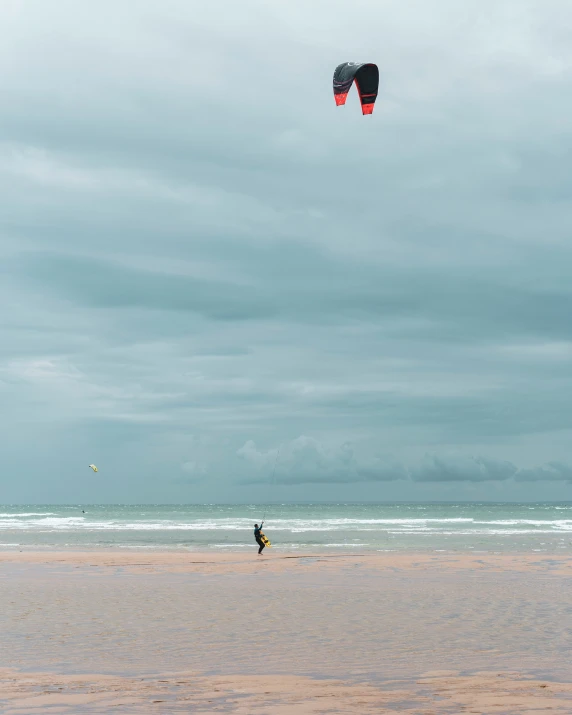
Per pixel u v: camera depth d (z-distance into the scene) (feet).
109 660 32.12
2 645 35.73
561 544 117.60
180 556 91.97
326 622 42.55
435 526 192.03
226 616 45.01
